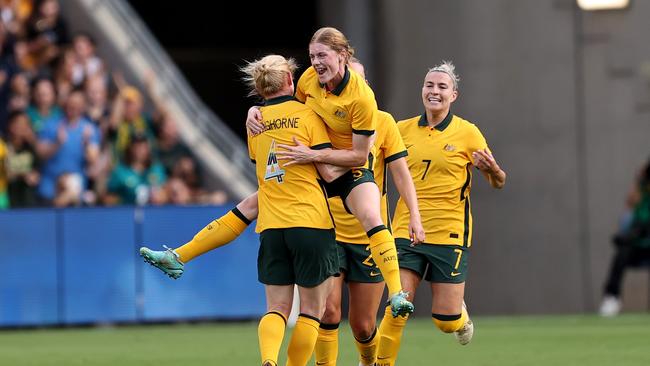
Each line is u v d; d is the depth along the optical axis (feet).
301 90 72.64
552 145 190.60
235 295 164.04
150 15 286.66
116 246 161.27
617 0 191.01
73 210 160.86
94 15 195.83
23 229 159.84
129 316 161.48
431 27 194.08
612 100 190.70
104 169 179.93
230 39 289.53
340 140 71.82
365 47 199.82
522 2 191.11
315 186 69.72
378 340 82.79
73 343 133.80
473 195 192.34
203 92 286.05
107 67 194.90
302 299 70.23
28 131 176.86
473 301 192.24
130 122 183.93
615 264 180.65
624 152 190.19
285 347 121.80
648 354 109.91
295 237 68.90
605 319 167.84
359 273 79.87
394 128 78.28
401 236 86.53
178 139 191.31
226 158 197.26
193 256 74.59
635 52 190.60
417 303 194.29
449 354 112.37
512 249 191.01
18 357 116.06
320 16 214.69
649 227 180.14
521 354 111.55
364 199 71.20
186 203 185.16
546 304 190.39
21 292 159.63
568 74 190.80
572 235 189.98
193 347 125.29
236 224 74.43
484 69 191.72
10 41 184.55
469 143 87.04
